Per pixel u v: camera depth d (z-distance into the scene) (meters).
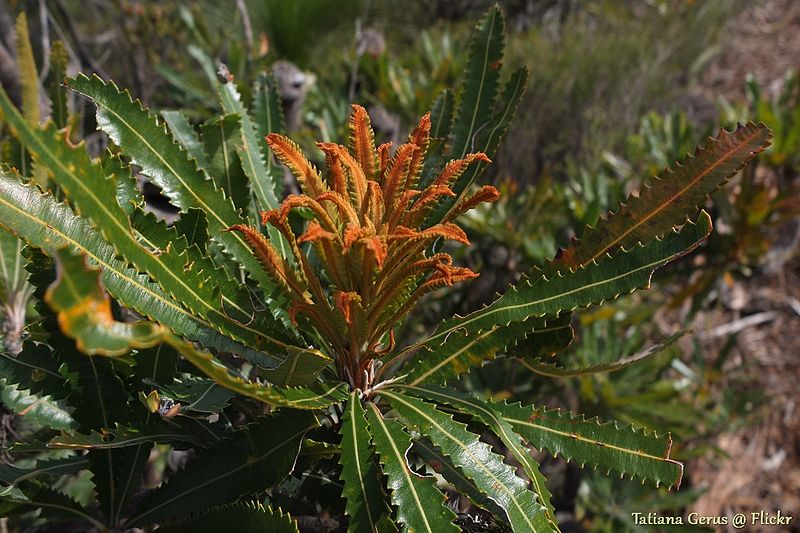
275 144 0.36
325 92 1.46
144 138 0.41
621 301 1.33
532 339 0.45
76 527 0.53
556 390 1.13
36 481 0.42
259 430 0.39
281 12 1.62
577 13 2.58
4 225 0.33
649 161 1.45
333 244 0.37
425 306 1.12
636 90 2.00
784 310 1.92
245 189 0.48
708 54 2.51
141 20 1.56
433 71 1.67
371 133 0.39
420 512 0.35
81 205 0.30
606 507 1.25
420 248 0.38
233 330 0.39
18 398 0.50
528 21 2.53
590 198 1.24
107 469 0.41
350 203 0.38
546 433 0.41
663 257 0.39
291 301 0.43
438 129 0.54
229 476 0.39
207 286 0.38
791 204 1.22
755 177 1.29
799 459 1.65
